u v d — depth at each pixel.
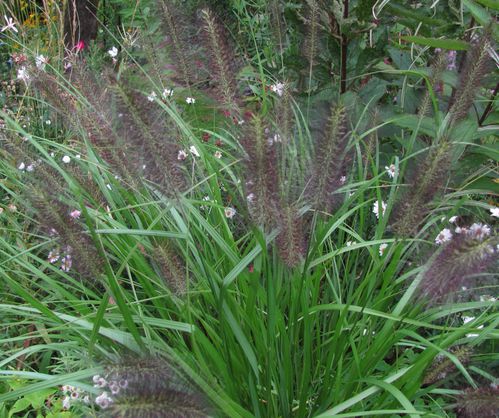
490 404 0.60
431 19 1.07
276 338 0.74
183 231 0.74
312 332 0.79
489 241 0.53
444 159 0.64
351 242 0.87
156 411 0.49
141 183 0.76
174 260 0.66
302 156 0.74
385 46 1.10
